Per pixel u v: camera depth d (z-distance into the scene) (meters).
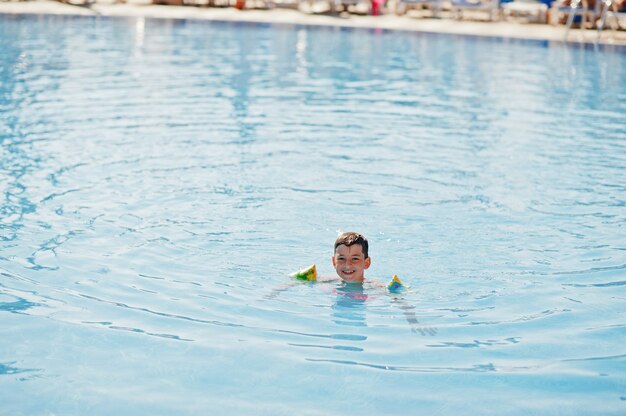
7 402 3.20
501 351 3.78
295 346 3.77
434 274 4.83
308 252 5.16
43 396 3.25
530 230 5.72
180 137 8.47
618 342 3.90
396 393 3.35
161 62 14.50
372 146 8.38
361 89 12.36
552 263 5.05
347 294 4.46
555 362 3.67
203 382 3.40
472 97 11.95
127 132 8.64
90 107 10.05
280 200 6.28
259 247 5.22
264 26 21.75
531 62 16.39
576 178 7.25
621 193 6.78
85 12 22.38
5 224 5.46
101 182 6.60
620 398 3.34
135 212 5.84
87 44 16.56
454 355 3.72
